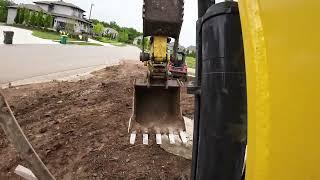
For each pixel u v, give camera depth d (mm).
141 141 8234
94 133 9219
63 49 35094
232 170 1519
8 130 2057
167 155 7555
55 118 10773
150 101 7238
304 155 852
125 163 7367
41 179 2125
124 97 13180
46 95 13500
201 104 1700
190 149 7840
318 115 817
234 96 1512
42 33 61188
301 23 891
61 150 8578
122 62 26312
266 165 964
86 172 7355
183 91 14969
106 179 6918
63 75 18469
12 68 18797
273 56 987
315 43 842
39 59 23922
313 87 834
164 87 6945
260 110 999
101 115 10750
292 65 905
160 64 6504
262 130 985
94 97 13203
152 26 6102
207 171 1599
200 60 1803
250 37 1083
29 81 16094
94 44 58875
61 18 94188
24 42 36781
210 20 1617
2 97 2053
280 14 976
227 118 1528
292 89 897
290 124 896
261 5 1071
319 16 841
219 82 1553
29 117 10984
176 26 6105
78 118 10500
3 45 29844
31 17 70562
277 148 937
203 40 1684
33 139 9328
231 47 1520
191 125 9672
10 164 7918
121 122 9969
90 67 22500
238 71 1510
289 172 893
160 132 6664
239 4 1209
